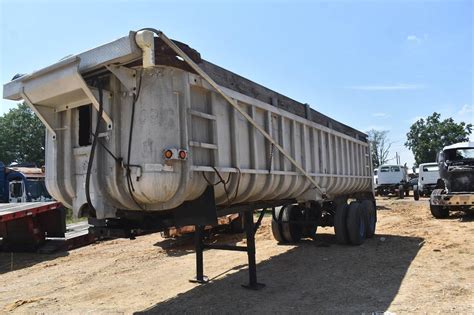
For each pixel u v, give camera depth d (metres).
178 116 5.08
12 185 23.53
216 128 5.74
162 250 11.45
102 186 5.09
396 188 31.33
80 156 5.42
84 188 5.35
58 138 5.55
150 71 4.99
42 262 11.31
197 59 5.42
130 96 5.03
